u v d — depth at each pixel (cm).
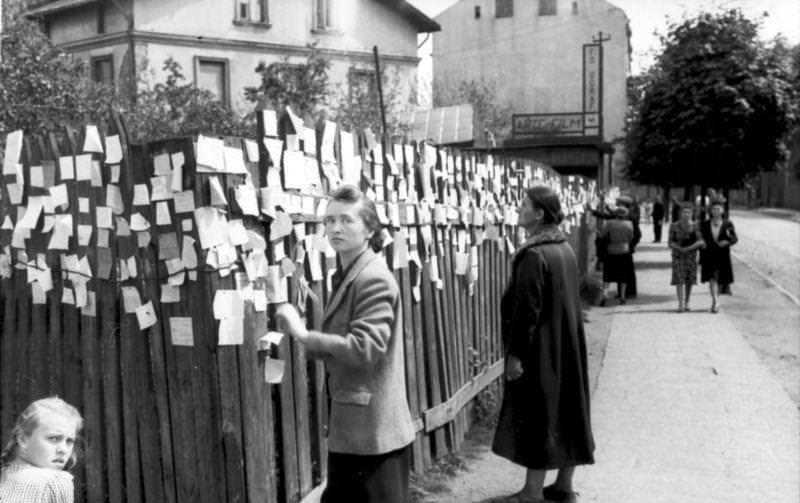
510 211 892
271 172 440
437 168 669
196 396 419
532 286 534
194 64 2541
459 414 695
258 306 431
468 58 4934
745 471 647
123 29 2464
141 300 436
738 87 1945
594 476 634
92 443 465
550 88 4828
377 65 1410
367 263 357
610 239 1588
